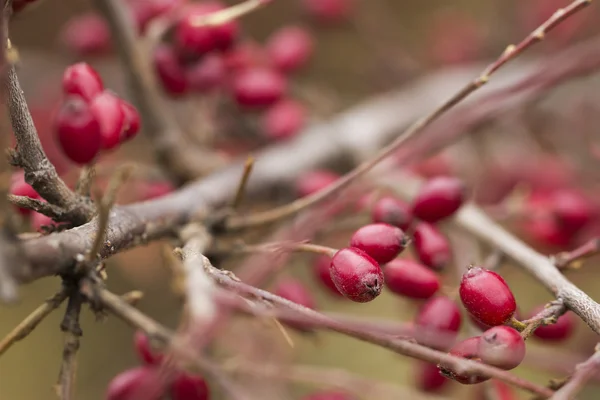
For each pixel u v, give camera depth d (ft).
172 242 1.07
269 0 1.08
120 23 1.20
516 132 1.58
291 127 1.41
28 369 1.42
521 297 1.46
